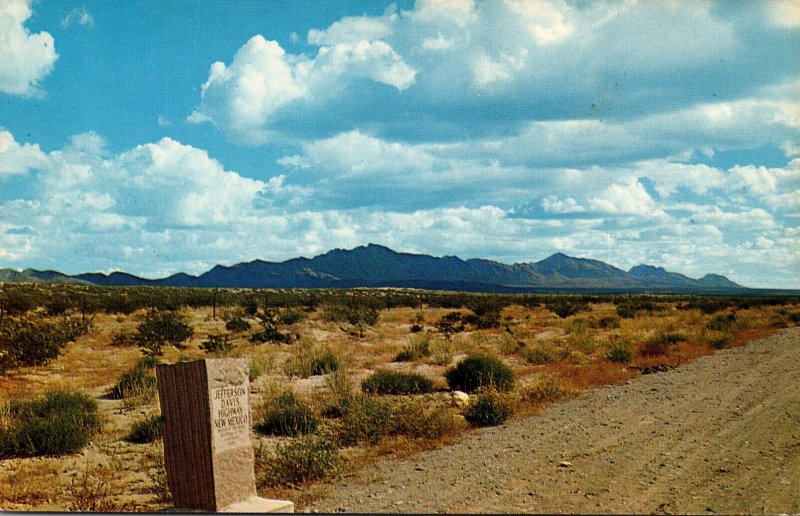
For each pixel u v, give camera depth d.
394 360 27.80
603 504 8.37
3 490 10.08
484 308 58.53
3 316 34.22
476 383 18.95
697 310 61.78
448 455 11.58
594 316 55.62
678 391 17.58
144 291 102.25
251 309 59.91
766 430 12.31
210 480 8.57
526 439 12.53
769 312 57.22
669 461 10.35
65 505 9.34
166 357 28.78
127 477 10.95
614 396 17.25
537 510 8.24
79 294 72.56
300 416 14.13
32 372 24.11
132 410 16.92
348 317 49.94
